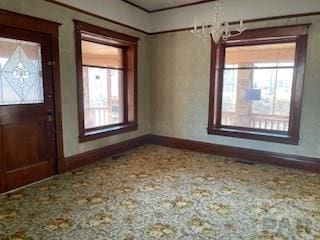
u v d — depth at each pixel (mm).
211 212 2576
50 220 2393
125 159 4371
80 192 3018
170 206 2695
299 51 3746
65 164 3703
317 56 3646
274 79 4164
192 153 4789
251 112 4457
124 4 4461
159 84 5277
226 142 4598
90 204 2719
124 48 4941
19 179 3139
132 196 2924
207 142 4805
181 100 5012
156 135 5477
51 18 3316
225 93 4668
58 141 3582
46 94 3369
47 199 2824
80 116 3869
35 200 2799
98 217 2457
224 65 4602
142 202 2779
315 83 3703
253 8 4016
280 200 2848
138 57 5043
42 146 3396
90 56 4289
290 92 4039
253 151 4324
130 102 5102
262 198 2896
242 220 2430
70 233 2191
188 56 4797
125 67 5016
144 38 5129
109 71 4711
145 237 2145
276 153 4121
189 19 4656
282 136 4043
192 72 4797
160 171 3783
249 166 4051
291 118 3973
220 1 4273
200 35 4562
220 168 3941
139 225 2326
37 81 3256
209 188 3170
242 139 4426
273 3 3850
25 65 3111
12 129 3039
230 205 2727
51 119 3467
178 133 5145
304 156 3896
